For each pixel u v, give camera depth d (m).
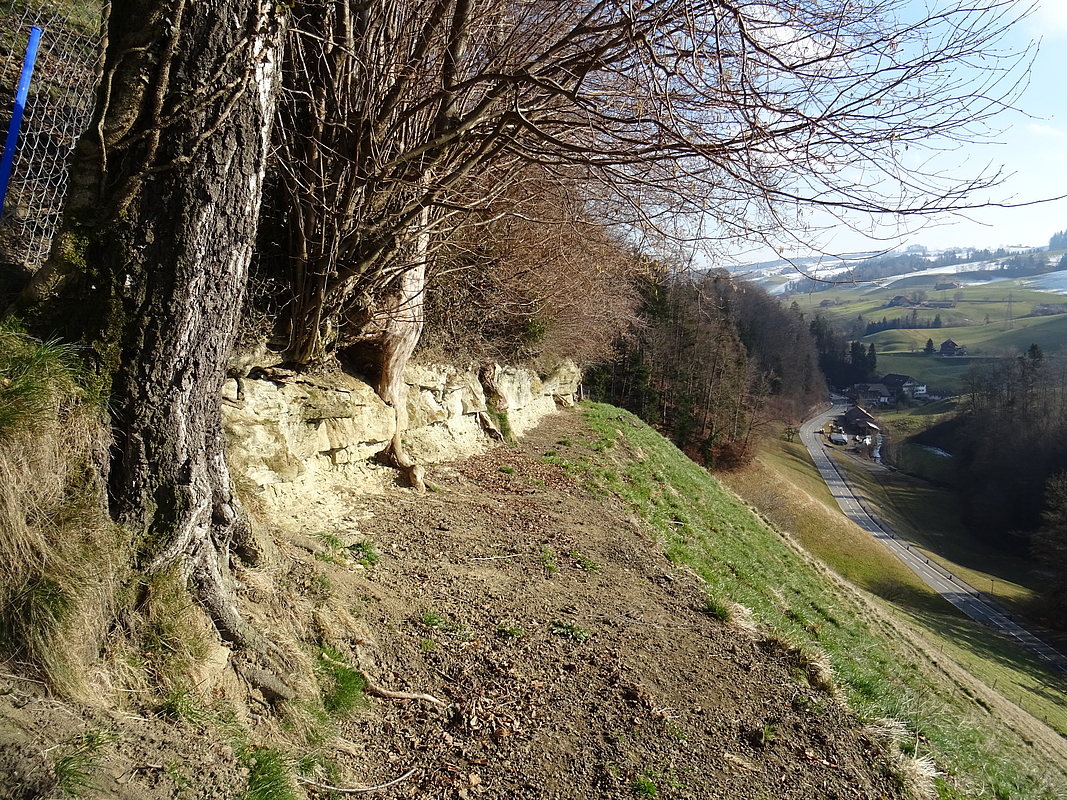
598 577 7.18
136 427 3.05
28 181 4.69
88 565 2.76
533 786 3.71
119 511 3.05
